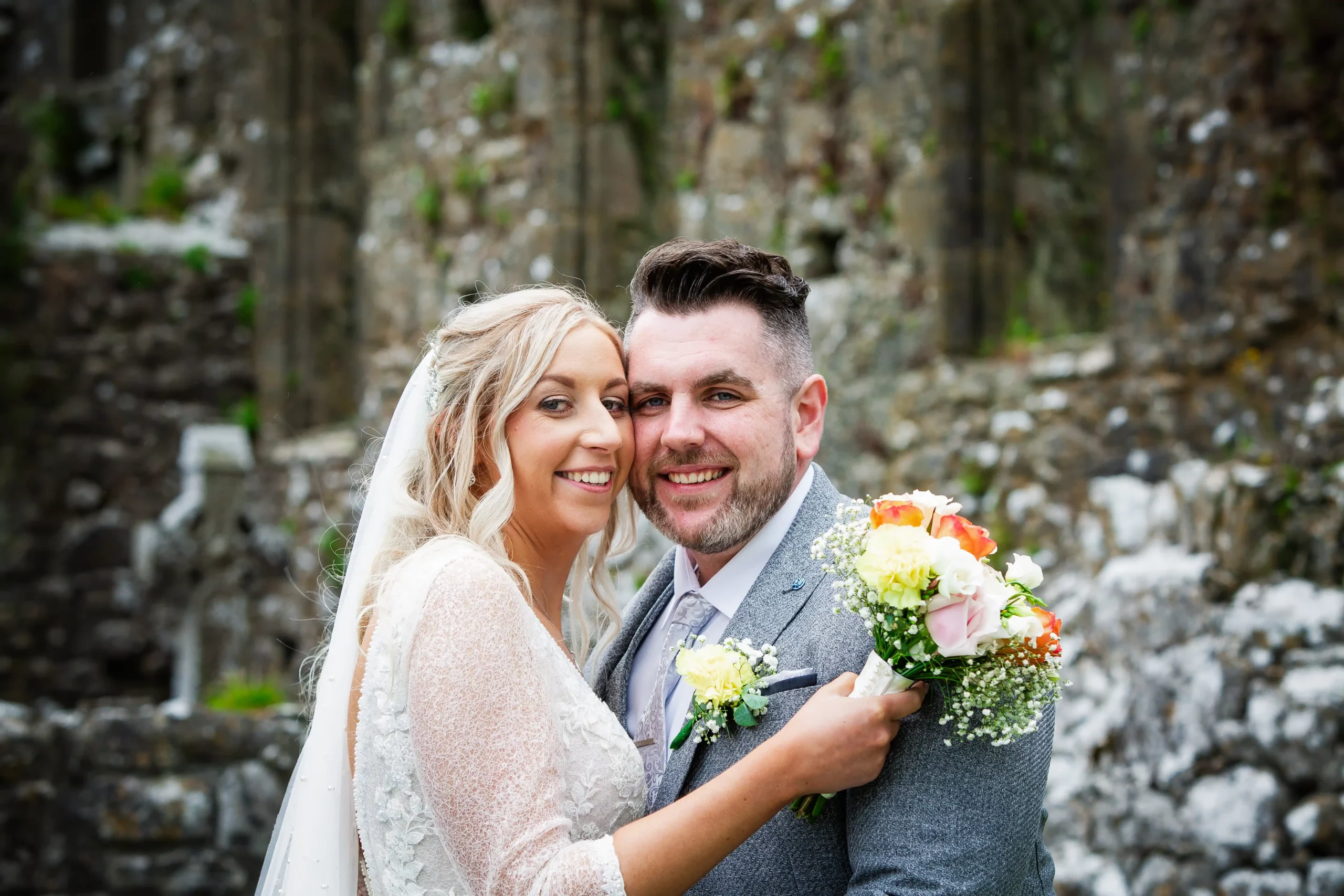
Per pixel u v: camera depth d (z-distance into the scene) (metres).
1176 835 4.43
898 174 7.26
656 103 8.48
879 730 2.11
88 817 5.65
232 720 5.83
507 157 8.75
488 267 8.81
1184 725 4.54
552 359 2.46
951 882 2.12
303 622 9.57
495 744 2.16
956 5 7.13
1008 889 2.17
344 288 10.55
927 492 2.23
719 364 2.46
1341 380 5.38
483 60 8.98
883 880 2.15
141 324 10.90
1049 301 7.36
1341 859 4.14
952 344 7.02
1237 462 5.52
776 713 2.33
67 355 10.74
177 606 10.27
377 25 9.84
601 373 2.50
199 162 11.77
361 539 2.51
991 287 7.07
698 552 2.55
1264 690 4.43
